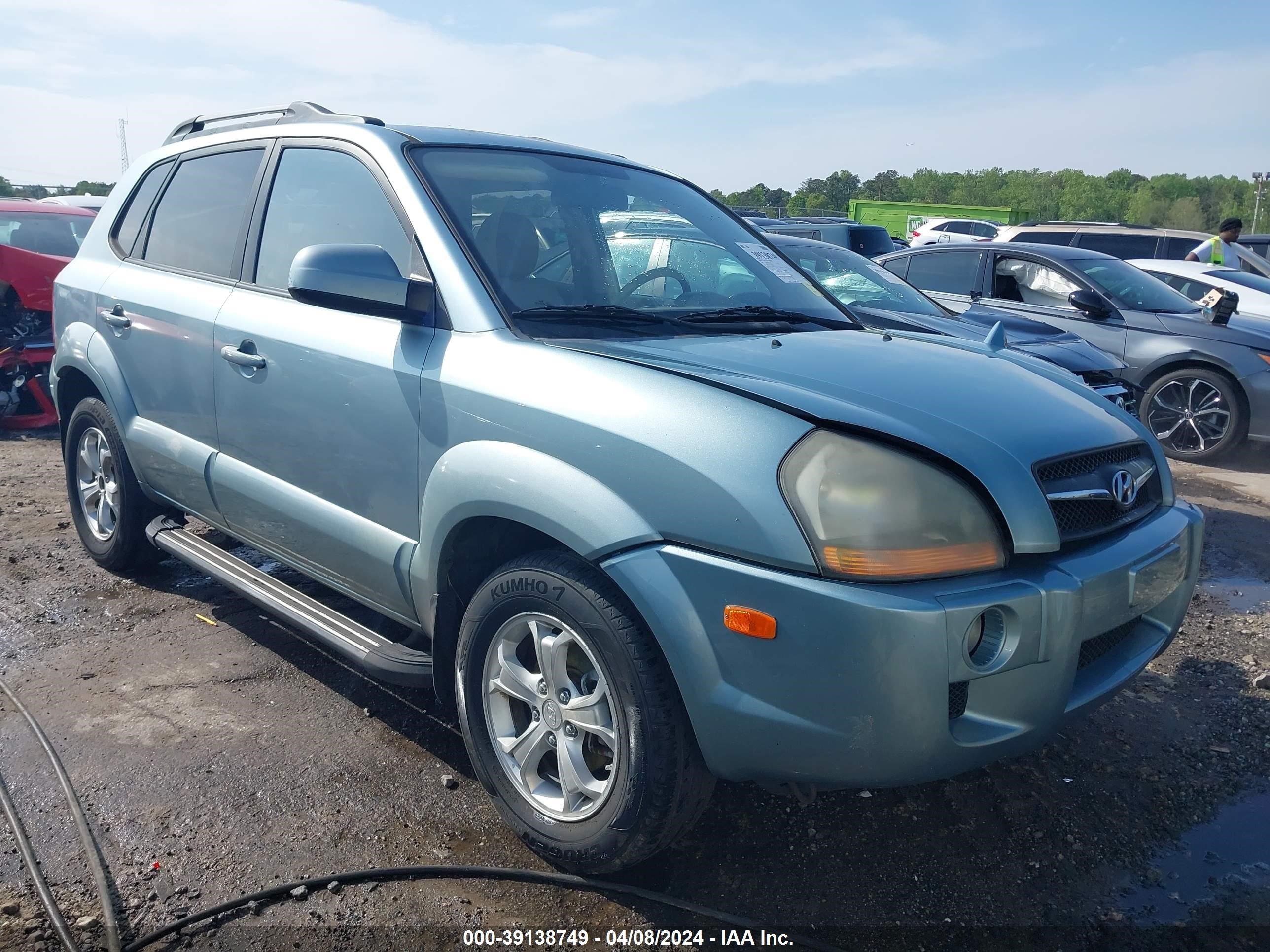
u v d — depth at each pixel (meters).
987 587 2.12
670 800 2.29
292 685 3.55
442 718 3.36
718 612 2.13
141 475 4.07
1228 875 2.67
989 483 2.18
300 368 3.08
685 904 2.44
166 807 2.78
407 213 2.94
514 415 2.47
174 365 3.70
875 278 6.78
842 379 2.46
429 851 2.64
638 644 2.28
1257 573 5.18
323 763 3.05
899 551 2.06
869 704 2.02
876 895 2.53
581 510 2.30
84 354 4.20
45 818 2.71
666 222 3.45
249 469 3.39
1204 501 6.79
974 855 2.72
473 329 2.68
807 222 13.50
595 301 2.94
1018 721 2.19
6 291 7.48
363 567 2.98
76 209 9.12
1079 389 2.91
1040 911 2.50
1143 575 2.43
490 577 2.63
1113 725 3.48
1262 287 10.55
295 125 3.51
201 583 4.50
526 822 2.58
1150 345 8.27
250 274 3.47
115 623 4.04
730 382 2.31
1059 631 2.18
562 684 2.52
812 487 2.08
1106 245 15.02
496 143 3.35
